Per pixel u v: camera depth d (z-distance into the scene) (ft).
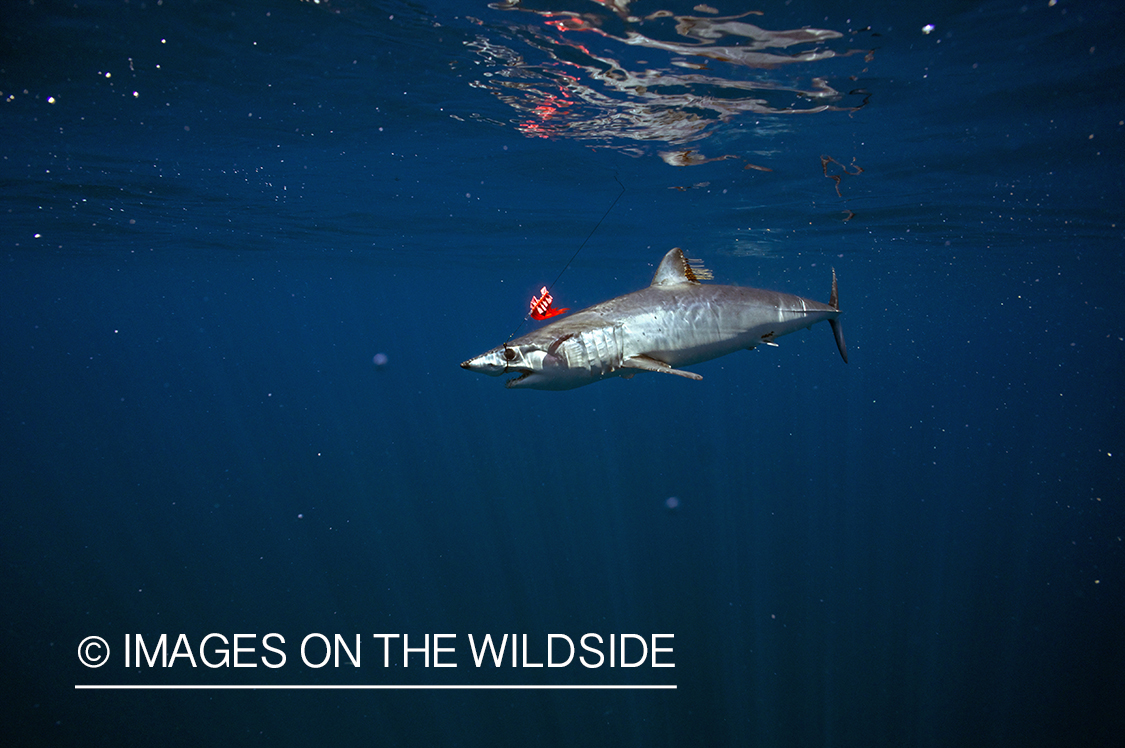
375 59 23.88
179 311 213.66
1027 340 298.15
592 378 8.87
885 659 41.98
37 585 52.42
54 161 36.94
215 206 51.16
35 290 134.72
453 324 312.29
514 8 19.94
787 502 75.61
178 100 27.81
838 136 33.27
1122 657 40.19
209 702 37.93
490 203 50.93
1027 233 62.49
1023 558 56.80
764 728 36.27
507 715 37.29
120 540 63.36
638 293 9.75
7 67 23.93
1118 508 71.82
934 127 31.53
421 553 60.59
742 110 29.48
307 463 102.83
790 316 10.99
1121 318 193.16
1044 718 35.91
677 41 22.16
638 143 34.86
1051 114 29.45
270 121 30.71
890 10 19.67
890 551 59.06
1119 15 20.03
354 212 54.75
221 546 62.18
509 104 28.71
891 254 78.54
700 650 43.75
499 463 102.58
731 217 56.39
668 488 83.25
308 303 191.42
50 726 35.24
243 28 21.39
